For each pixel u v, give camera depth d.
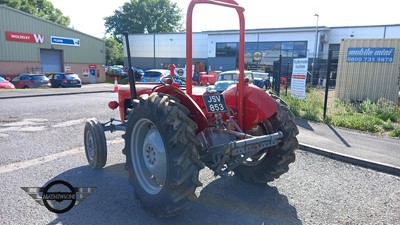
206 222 3.00
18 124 7.62
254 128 3.89
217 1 3.06
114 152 5.32
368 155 5.10
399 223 3.03
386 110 8.62
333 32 33.75
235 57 37.25
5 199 3.45
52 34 32.56
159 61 43.66
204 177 4.20
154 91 3.27
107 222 2.98
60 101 12.97
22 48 30.28
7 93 15.70
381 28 31.61
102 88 21.69
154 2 64.56
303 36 33.25
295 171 4.50
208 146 3.05
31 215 3.11
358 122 7.44
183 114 2.82
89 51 36.12
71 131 6.85
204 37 39.69
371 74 11.80
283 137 3.59
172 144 2.74
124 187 3.81
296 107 9.12
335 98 12.16
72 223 2.96
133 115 3.19
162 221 3.01
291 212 3.24
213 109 3.18
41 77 22.38
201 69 36.25
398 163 4.71
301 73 9.79
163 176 3.04
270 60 35.12
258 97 3.56
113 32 65.81
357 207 3.37
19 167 4.48
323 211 3.27
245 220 3.06
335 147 5.59
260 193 3.71
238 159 3.21
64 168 4.48
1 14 28.41
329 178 4.24
